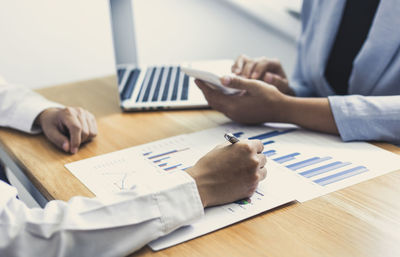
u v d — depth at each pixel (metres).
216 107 0.85
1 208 0.48
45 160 0.72
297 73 1.21
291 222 0.51
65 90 1.10
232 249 0.47
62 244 0.46
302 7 1.17
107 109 0.96
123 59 0.94
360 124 0.73
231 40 2.21
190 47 2.22
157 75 1.08
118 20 0.91
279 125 0.83
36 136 0.83
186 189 0.52
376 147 0.71
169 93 0.97
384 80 0.91
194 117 0.88
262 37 2.17
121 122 0.87
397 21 0.86
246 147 0.55
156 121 0.87
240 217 0.52
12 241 0.47
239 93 0.81
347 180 0.60
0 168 0.89
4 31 1.77
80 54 1.95
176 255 0.46
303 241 0.47
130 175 0.64
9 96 0.89
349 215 0.52
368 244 0.47
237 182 0.55
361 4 1.01
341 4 0.98
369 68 0.92
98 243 0.47
